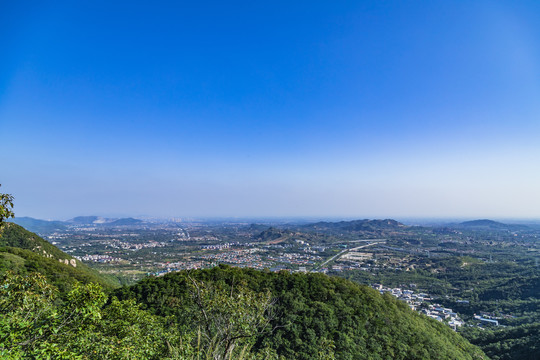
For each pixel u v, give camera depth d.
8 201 8.91
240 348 12.40
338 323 28.55
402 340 28.92
